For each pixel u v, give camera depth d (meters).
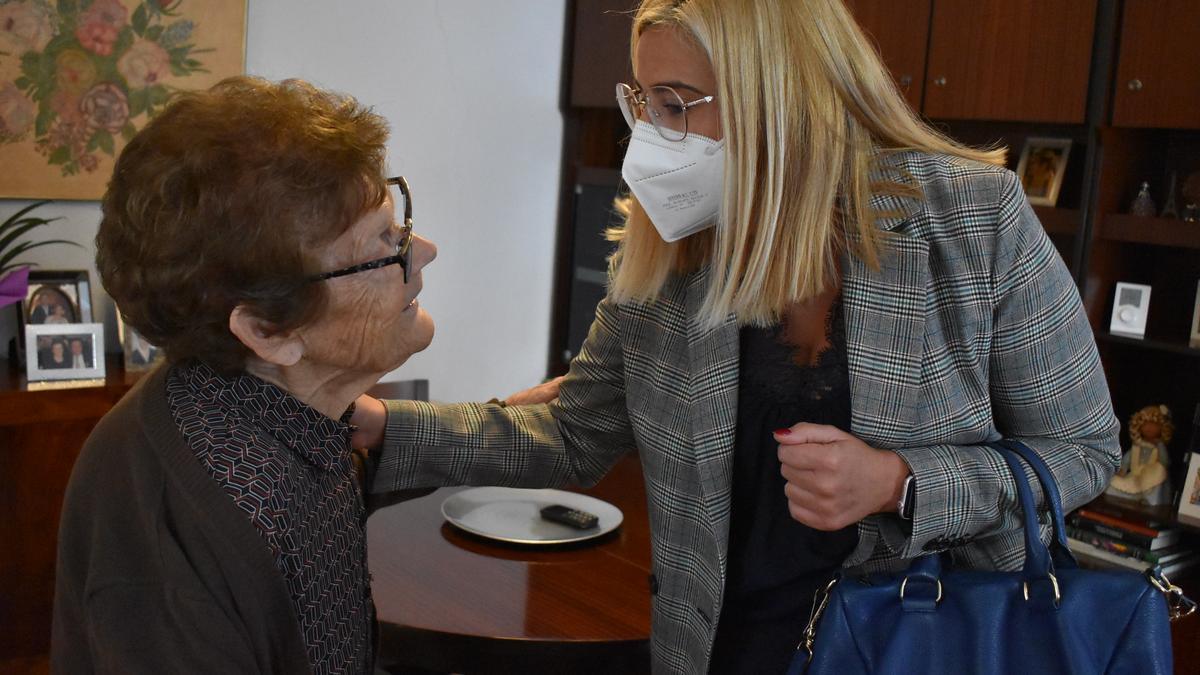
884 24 3.12
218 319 0.93
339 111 0.98
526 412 1.42
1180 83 2.57
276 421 0.98
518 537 1.90
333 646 1.04
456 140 3.75
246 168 0.89
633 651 1.53
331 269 0.95
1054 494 1.10
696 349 1.21
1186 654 2.72
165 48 3.05
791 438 1.08
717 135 1.15
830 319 1.19
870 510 1.09
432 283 3.79
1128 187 2.88
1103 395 1.19
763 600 1.25
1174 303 2.99
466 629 1.52
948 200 1.13
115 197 0.92
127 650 0.87
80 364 2.77
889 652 1.08
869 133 1.15
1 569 2.67
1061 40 2.76
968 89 2.96
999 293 1.13
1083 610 1.05
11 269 2.84
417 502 2.10
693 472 1.24
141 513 0.90
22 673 2.70
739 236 1.09
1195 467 2.82
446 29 3.65
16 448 2.65
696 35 1.10
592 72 3.86
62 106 2.91
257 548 0.90
